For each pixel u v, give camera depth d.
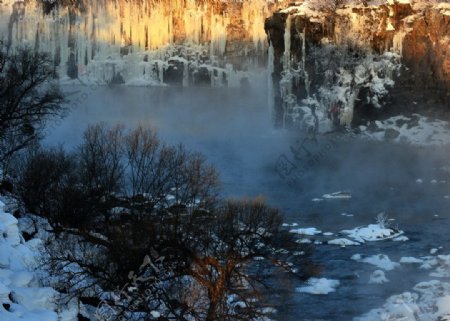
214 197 64.88
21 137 73.50
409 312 51.56
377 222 78.88
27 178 60.50
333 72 136.75
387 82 133.75
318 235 72.94
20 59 94.81
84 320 46.31
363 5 139.75
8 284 46.28
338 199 90.62
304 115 137.25
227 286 47.16
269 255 54.31
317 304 53.53
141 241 49.69
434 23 132.12
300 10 139.62
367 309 53.16
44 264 49.41
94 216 58.78
